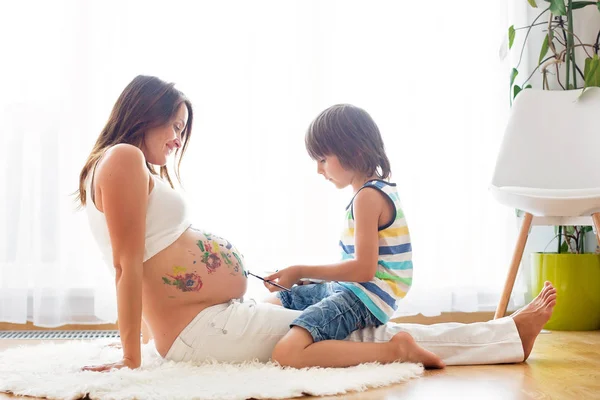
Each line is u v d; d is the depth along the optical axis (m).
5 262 2.57
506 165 2.56
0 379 1.43
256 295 2.68
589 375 1.58
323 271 1.68
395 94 2.80
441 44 2.83
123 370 1.40
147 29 2.71
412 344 1.63
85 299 2.62
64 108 2.62
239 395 1.26
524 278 2.84
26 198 2.59
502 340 1.74
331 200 2.75
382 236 1.72
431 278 2.74
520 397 1.33
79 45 2.64
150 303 1.57
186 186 2.70
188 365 1.52
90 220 1.60
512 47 2.89
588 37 3.00
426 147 2.81
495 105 2.85
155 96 1.63
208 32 2.74
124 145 1.51
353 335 1.69
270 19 2.77
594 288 2.57
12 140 2.62
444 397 1.33
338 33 2.80
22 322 2.56
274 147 2.74
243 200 2.72
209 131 2.72
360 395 1.33
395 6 2.82
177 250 1.56
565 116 2.65
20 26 2.65
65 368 1.53
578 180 2.55
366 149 1.78
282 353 1.55
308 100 2.77
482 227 2.82
